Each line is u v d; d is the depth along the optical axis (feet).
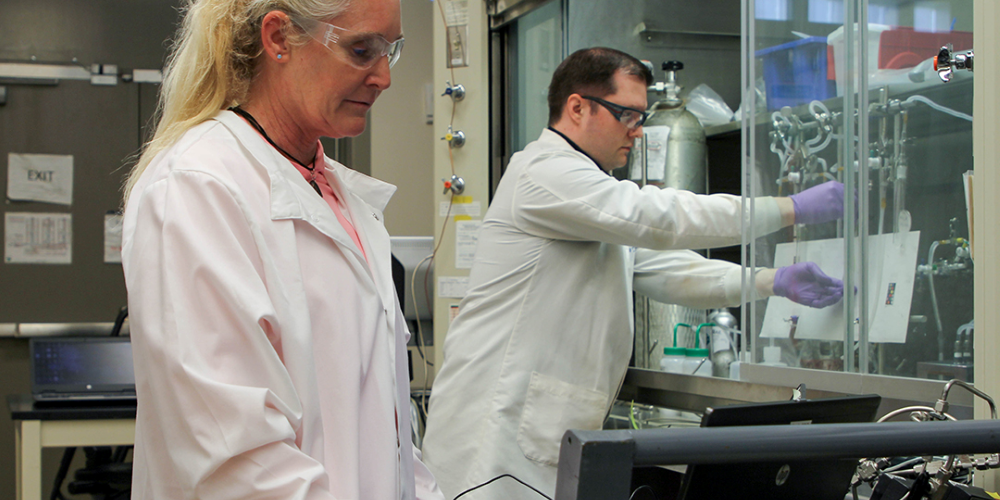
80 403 7.95
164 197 2.75
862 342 4.86
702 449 1.97
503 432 5.81
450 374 6.17
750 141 5.41
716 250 8.12
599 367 5.98
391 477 3.15
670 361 6.61
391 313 3.48
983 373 3.76
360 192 3.94
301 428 2.76
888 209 4.79
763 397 5.34
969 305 4.32
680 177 7.02
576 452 1.87
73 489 8.74
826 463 3.32
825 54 5.16
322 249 3.12
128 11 13.01
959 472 3.41
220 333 2.58
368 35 2.99
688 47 8.28
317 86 3.05
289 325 2.80
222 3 3.18
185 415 2.48
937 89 4.51
